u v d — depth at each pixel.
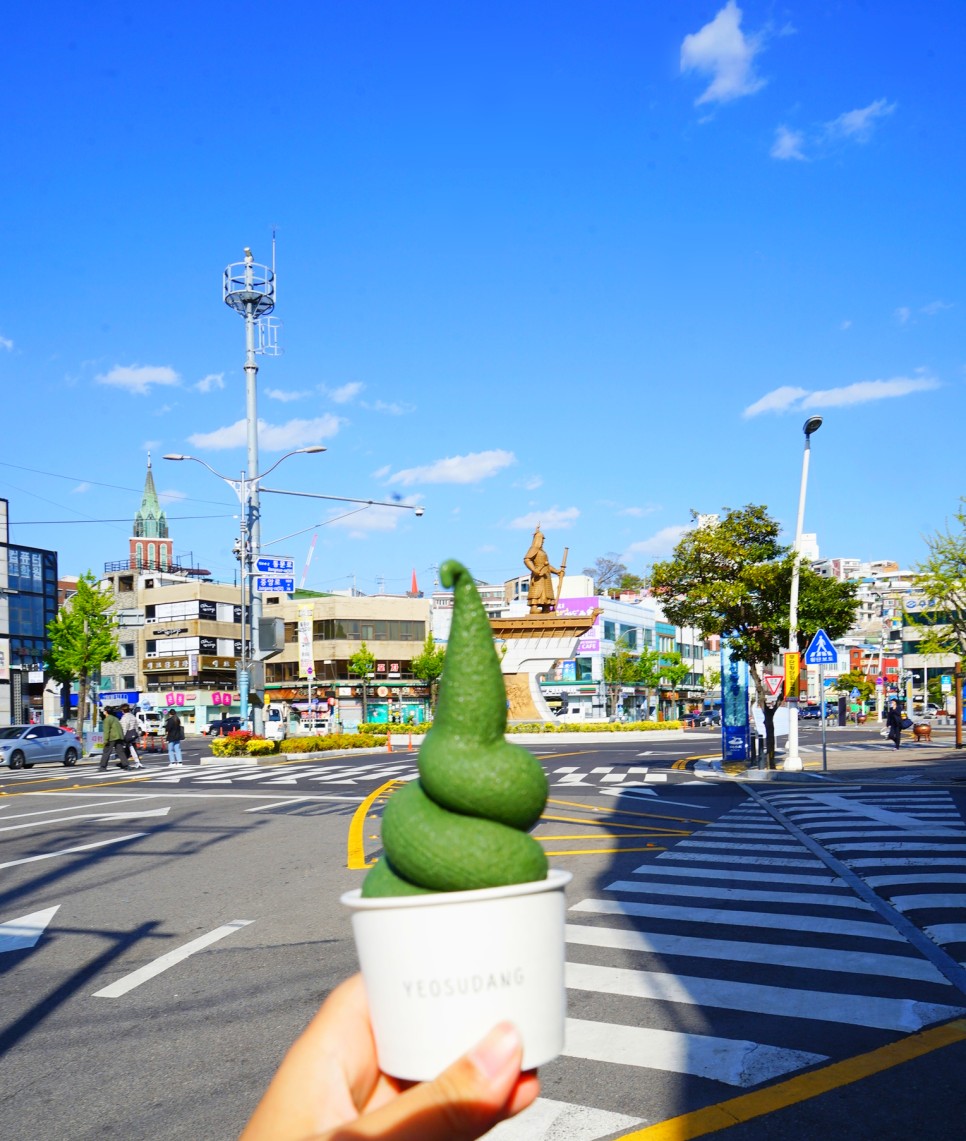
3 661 57.12
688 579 25.67
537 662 41.34
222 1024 5.57
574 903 8.61
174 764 30.62
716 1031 5.28
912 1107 4.28
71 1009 5.96
